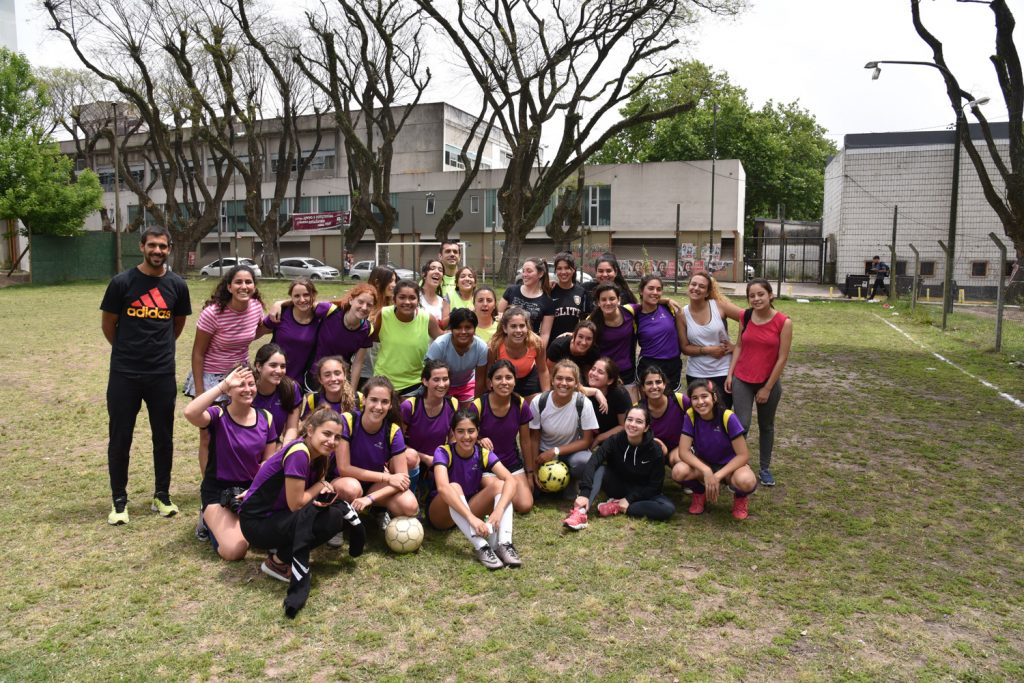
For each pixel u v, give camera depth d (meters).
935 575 4.20
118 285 4.91
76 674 3.17
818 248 39.94
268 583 4.08
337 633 3.54
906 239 30.61
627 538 4.77
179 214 32.50
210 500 4.53
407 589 4.00
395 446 4.75
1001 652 3.40
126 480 5.02
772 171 47.16
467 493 4.85
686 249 39.03
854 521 5.03
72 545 4.57
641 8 23.97
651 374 5.33
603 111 26.11
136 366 4.94
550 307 6.70
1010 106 17.94
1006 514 5.18
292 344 5.42
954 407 8.64
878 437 7.31
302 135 49.50
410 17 29.12
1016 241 19.22
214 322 5.13
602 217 40.47
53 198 27.97
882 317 19.28
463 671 3.20
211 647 3.40
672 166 38.97
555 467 5.45
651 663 3.28
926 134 30.09
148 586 4.01
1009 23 17.34
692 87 31.03
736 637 3.52
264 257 34.28
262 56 32.72
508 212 26.50
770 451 5.83
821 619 3.70
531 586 4.05
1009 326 15.82
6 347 12.70
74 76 40.75
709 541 4.72
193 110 30.89
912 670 3.24
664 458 5.27
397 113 47.78
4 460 6.39
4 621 3.62
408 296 5.43
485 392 5.82
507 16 25.03
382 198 30.02
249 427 4.56
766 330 5.62
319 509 3.99
